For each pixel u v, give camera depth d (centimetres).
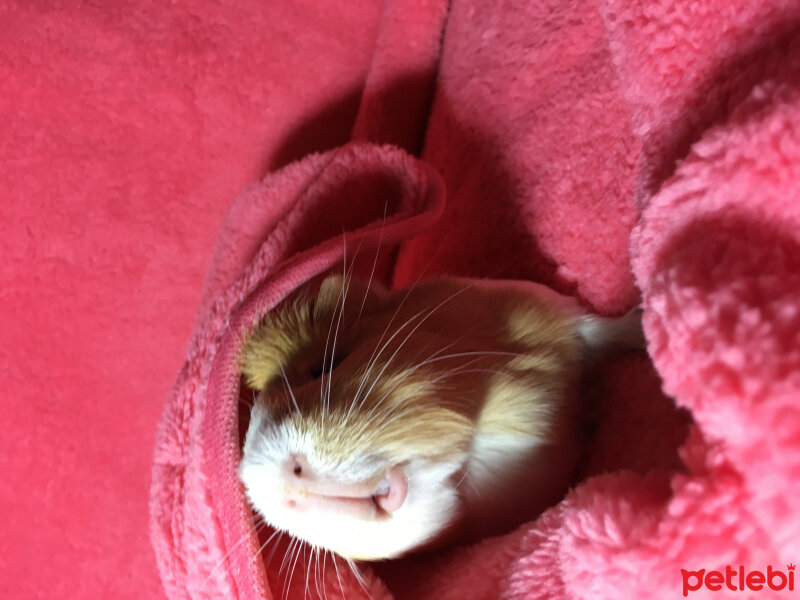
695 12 10
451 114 18
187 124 19
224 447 13
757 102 8
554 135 15
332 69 19
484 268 17
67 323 20
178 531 15
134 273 20
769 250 8
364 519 12
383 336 13
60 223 19
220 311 16
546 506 14
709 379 8
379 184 17
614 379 14
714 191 9
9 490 20
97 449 21
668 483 9
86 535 21
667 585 8
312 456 12
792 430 7
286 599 14
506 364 14
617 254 13
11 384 20
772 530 7
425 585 13
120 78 18
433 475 13
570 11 15
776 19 9
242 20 18
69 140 19
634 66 11
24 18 18
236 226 18
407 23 18
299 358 14
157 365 21
